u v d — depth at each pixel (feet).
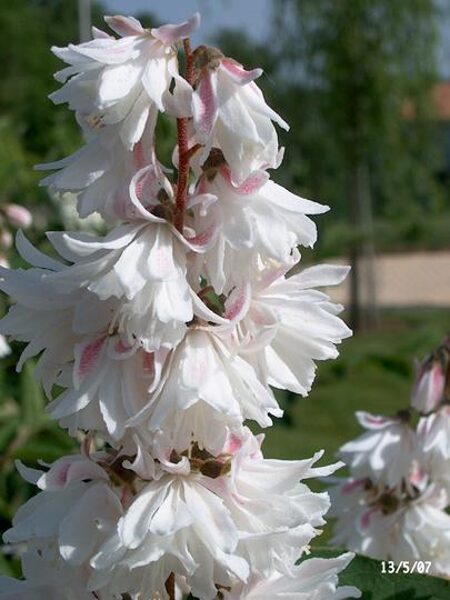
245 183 0.50
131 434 0.54
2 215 1.51
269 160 0.51
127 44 0.49
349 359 2.00
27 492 1.31
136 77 0.49
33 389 1.27
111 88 0.48
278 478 0.56
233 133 0.50
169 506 0.53
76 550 0.54
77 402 0.52
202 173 0.51
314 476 0.58
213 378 0.51
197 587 0.52
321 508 0.56
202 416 0.53
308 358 0.56
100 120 0.51
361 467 0.89
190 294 0.51
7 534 0.56
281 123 0.50
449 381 0.87
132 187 0.50
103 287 0.50
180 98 0.50
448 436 0.86
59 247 0.52
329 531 1.18
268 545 0.54
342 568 0.59
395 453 0.88
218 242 0.51
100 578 0.53
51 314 0.55
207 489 0.54
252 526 0.54
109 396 0.52
